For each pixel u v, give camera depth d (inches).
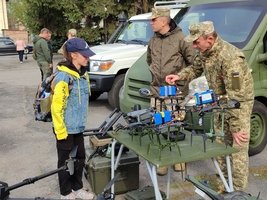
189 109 121.0
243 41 192.4
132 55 295.1
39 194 164.1
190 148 117.0
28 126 268.8
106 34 808.3
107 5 769.6
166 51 165.8
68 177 143.5
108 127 151.6
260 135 199.3
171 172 180.4
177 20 234.5
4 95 394.3
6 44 983.0
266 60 189.9
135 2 753.0
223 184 132.1
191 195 157.6
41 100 135.5
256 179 171.6
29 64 751.1
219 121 135.3
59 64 135.7
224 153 114.2
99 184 152.0
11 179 179.2
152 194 143.0
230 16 209.0
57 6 806.5
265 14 198.8
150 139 121.3
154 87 172.6
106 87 289.0
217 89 132.6
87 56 134.0
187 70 152.0
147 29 321.4
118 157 142.8
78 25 829.2
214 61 128.6
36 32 905.5
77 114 139.8
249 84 129.7
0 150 219.0
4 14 1508.4
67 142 139.4
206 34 124.0
